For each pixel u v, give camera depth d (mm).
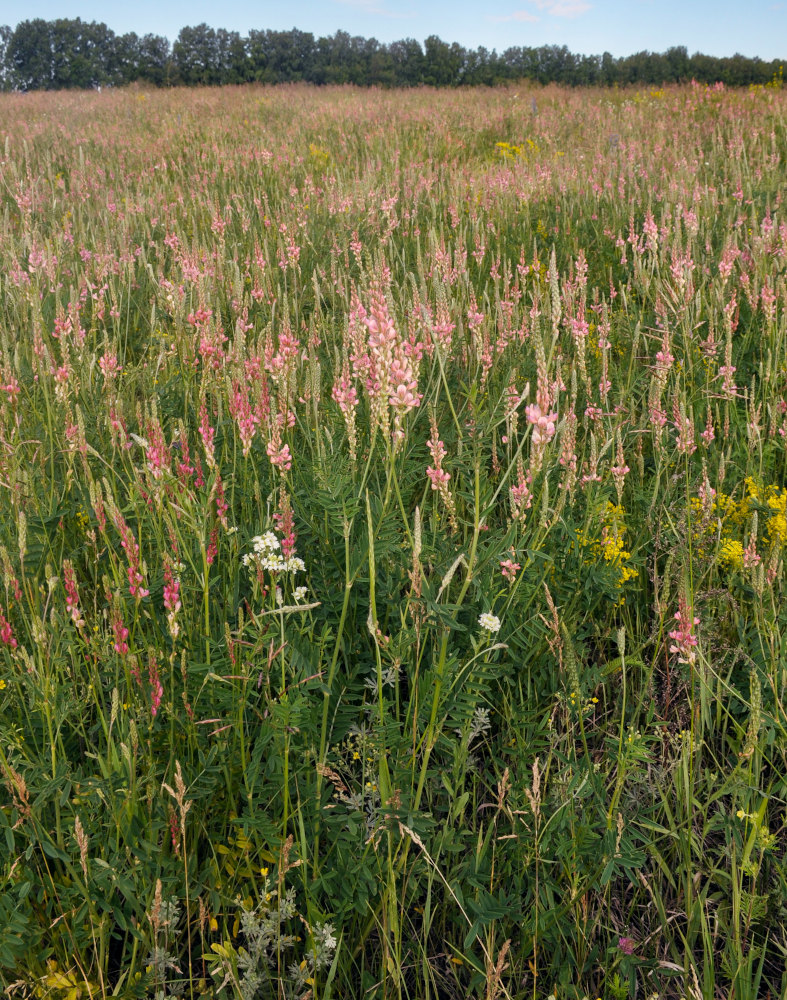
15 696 2430
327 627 2461
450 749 2467
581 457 3549
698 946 2258
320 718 2490
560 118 16406
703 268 5543
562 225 7574
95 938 1990
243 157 12016
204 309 3793
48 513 3029
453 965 2176
